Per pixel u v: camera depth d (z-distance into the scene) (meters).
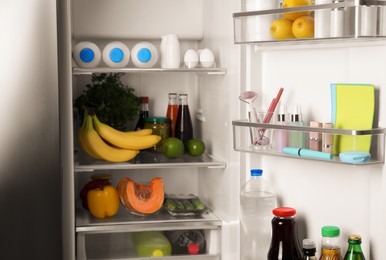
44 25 2.04
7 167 2.05
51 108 2.05
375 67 1.79
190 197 2.59
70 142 2.18
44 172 2.06
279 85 2.10
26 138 2.05
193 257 2.40
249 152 2.04
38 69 2.04
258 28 1.98
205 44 2.67
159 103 2.77
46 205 2.07
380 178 1.80
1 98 2.03
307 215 2.03
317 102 1.98
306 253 1.90
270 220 2.15
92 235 2.37
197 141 2.54
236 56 2.21
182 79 2.78
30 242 2.07
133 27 2.62
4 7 2.02
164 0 2.65
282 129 1.92
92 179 2.56
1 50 2.02
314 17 1.82
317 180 1.98
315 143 1.88
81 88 2.69
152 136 2.45
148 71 2.34
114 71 2.32
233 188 2.28
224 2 2.35
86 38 2.63
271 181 2.16
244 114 2.21
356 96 1.81
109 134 2.41
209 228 2.38
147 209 2.39
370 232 1.84
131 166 2.36
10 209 2.06
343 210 1.91
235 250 2.29
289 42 1.92
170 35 2.43
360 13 1.67
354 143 1.81
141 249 2.39
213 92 2.53
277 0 2.01
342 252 1.91
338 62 1.91
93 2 2.59
